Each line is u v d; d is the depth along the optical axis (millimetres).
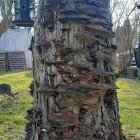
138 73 19062
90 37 2758
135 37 23359
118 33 22703
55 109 2795
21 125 6805
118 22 23797
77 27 2799
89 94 2711
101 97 2865
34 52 3080
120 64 21297
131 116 8102
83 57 2801
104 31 2840
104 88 2789
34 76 3104
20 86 13000
